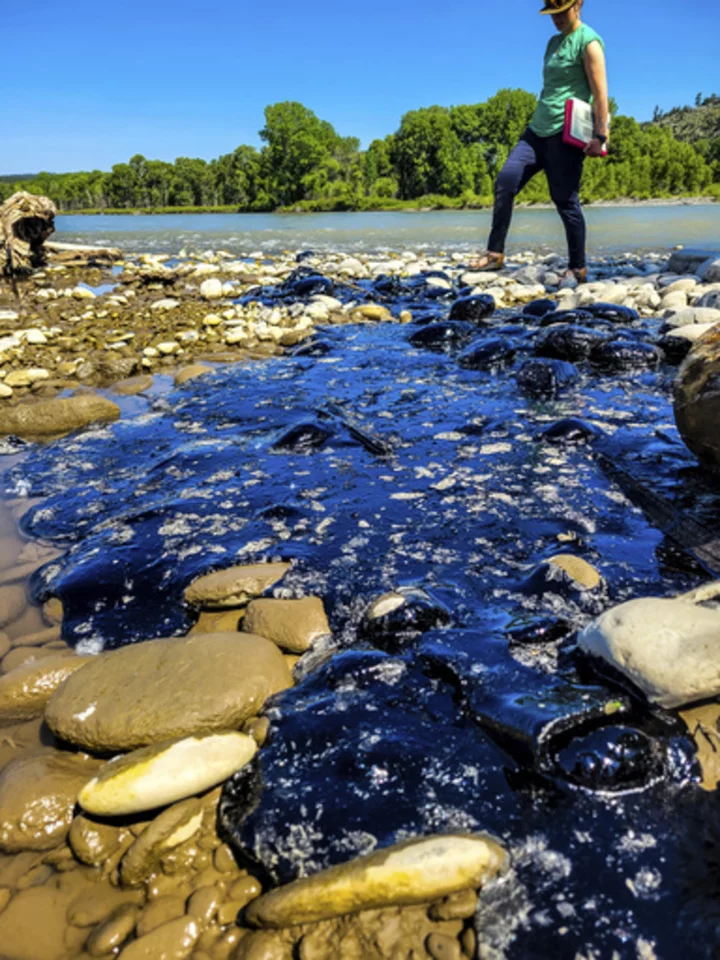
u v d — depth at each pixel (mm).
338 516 2953
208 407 4629
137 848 1461
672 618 1783
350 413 4344
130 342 6480
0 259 10219
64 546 2898
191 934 1346
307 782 1610
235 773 1647
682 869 1346
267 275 10680
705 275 7793
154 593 2504
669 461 3377
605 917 1274
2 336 6680
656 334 5781
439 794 1545
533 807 1493
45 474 3643
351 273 10414
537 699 1697
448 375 5141
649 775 1528
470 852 1333
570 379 4703
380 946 1279
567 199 8273
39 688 1997
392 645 2080
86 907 1419
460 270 10648
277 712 1812
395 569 2520
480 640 2012
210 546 2744
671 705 1664
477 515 2900
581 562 2365
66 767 1736
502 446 3684
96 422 4434
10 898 1440
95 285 10234
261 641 2045
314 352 5957
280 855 1454
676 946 1219
